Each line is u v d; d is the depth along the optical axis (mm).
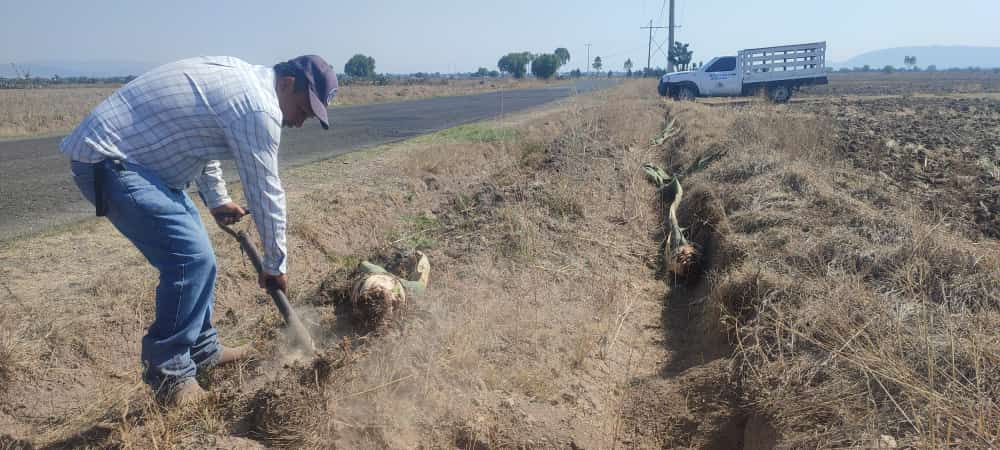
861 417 2846
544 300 4645
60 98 29234
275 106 2887
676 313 4988
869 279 4184
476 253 5387
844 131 12359
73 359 3783
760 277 4266
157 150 2779
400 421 3084
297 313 4277
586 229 6262
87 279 4656
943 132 12438
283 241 3053
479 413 3209
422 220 6547
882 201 6086
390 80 72438
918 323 3301
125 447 2867
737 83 23484
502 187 7457
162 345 3035
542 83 63812
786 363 3400
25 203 7617
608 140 10344
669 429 3416
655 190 7973
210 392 3174
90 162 2697
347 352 3205
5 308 4113
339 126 17641
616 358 4074
